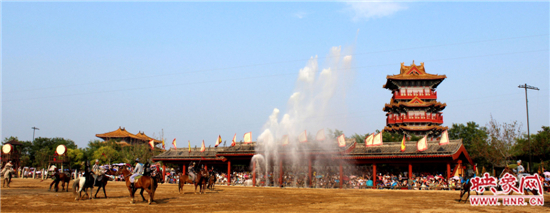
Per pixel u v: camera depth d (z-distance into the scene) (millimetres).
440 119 108250
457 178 51062
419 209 27562
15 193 37812
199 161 74375
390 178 56625
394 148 57000
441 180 53344
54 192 39750
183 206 28766
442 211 26359
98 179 33438
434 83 108500
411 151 55062
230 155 66625
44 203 29312
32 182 60312
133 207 27641
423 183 53375
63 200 31672
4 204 28375
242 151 65500
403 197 38188
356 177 59562
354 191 48188
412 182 53750
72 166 109562
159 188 51188
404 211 26391
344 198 37031
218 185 64562
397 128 109375
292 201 33625
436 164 60781
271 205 30188
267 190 49406
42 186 50500
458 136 105750
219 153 67688
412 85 110062
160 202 31469
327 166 64562
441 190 49562
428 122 106625
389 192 46125
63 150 64500
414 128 106000
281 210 26844
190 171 42750
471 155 83125
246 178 66625
